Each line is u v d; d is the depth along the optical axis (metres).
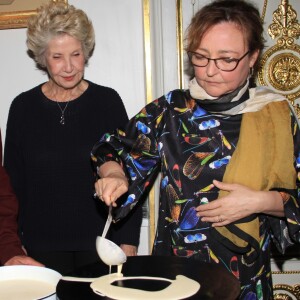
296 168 1.23
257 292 1.24
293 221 1.18
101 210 1.68
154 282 1.00
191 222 1.25
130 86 2.05
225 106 1.24
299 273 2.14
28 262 1.22
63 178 1.67
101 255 1.03
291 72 2.08
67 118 1.70
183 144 1.28
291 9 2.05
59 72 1.63
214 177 1.25
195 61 1.18
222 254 1.24
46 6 1.65
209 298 0.92
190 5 2.04
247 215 1.17
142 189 1.35
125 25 2.02
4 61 2.05
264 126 1.23
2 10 2.01
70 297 0.93
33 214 1.68
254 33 1.15
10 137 1.74
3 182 1.38
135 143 1.33
